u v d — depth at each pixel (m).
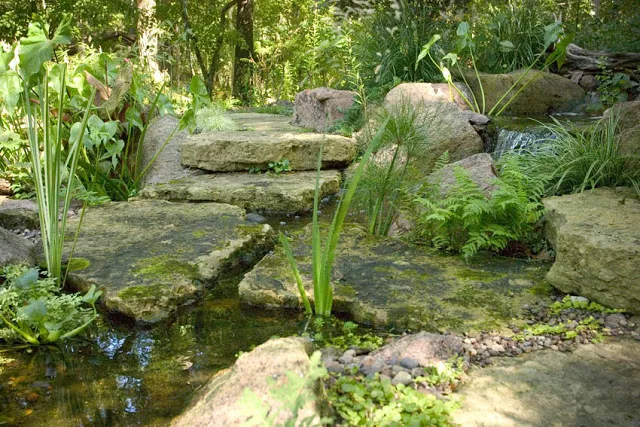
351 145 7.14
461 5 9.27
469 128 6.71
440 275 3.89
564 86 7.78
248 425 1.53
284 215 5.85
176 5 17.39
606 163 4.74
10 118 6.08
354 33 9.23
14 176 6.21
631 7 9.72
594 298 3.39
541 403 2.39
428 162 6.36
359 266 4.06
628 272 3.22
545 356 2.83
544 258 4.21
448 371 2.58
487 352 2.88
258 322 3.47
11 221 5.43
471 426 2.21
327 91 8.46
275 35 19.88
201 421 2.05
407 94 7.38
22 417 2.51
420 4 9.20
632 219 3.75
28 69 3.71
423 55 7.52
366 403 2.29
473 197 4.41
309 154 7.02
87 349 3.19
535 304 3.45
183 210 5.49
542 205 4.60
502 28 8.71
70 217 5.35
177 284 3.76
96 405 2.60
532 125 6.56
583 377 2.61
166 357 3.08
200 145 6.99
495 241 4.15
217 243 4.52
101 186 6.13
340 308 3.56
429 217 4.17
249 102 17.14
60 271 3.93
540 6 8.87
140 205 5.71
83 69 5.86
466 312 3.34
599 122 5.48
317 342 3.17
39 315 3.08
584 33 9.70
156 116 7.77
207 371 2.91
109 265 4.09
